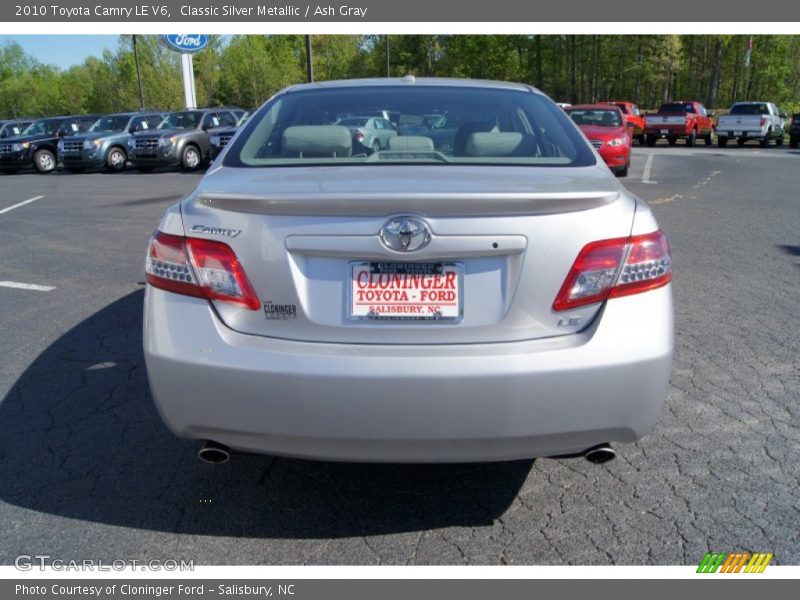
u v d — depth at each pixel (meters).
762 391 3.76
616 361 2.24
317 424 2.24
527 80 63.34
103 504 2.80
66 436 3.34
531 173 2.57
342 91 3.42
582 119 15.93
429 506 2.79
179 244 2.35
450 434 2.23
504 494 2.86
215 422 2.31
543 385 2.21
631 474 2.98
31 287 6.09
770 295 5.54
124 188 14.77
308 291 2.29
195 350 2.29
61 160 20.61
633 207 2.41
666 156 20.80
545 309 2.29
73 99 96.56
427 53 68.12
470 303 2.27
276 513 2.75
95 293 5.86
